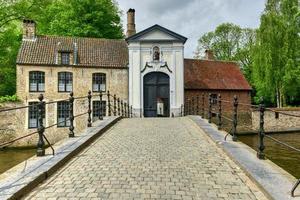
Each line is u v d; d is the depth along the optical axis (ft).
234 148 24.21
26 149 75.82
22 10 87.30
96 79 85.61
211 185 16.48
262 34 103.14
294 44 102.37
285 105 109.19
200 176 18.02
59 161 20.03
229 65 110.52
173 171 18.94
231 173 18.66
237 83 103.14
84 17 104.06
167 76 86.38
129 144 27.96
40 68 81.05
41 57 82.17
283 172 17.71
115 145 27.58
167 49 86.12
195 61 105.60
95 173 18.57
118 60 88.22
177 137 32.01
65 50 83.35
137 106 84.64
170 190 15.66
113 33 111.34
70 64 83.20
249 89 102.27
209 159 22.07
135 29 97.40
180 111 85.40
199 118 49.98
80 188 15.96
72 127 30.12
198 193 15.33
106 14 108.58
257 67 105.40
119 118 51.80
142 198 14.60
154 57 86.07
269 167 18.71
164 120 51.21
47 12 105.19
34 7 89.92
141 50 85.71
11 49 93.71
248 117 99.86
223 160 21.80
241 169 19.39
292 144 76.18
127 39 85.10
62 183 16.83
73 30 101.30
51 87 81.82
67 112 83.10
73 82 83.61
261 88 106.93
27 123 78.54
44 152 21.99
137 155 23.22
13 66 94.17
